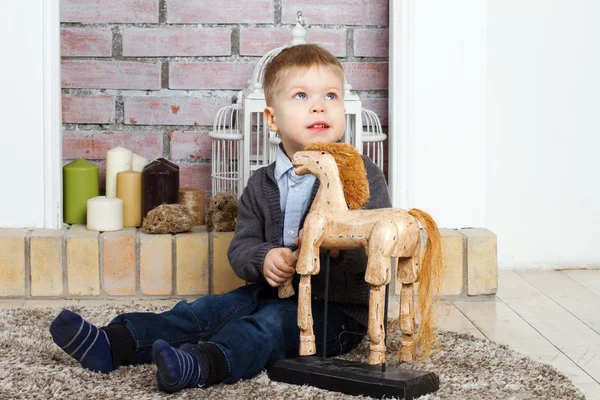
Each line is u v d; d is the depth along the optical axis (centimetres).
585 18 272
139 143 288
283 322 171
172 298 242
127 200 256
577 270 279
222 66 286
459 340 192
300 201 185
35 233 243
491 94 274
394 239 157
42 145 247
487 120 275
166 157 289
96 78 285
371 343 161
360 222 159
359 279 179
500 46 273
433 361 176
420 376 155
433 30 250
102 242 240
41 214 248
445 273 241
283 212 187
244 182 249
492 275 242
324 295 176
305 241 163
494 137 275
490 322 218
